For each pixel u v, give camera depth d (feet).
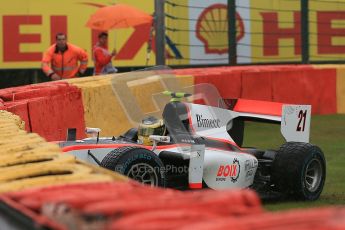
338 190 99.45
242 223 24.35
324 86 189.88
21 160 47.19
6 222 33.76
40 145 53.01
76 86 120.37
